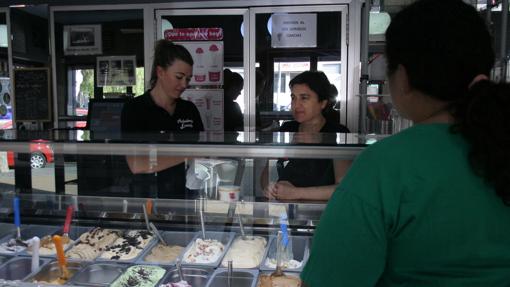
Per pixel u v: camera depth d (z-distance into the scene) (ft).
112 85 12.57
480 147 2.39
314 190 5.79
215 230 6.24
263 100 12.08
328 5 11.52
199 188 6.30
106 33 12.42
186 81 7.48
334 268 2.64
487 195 2.46
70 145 5.33
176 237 6.21
